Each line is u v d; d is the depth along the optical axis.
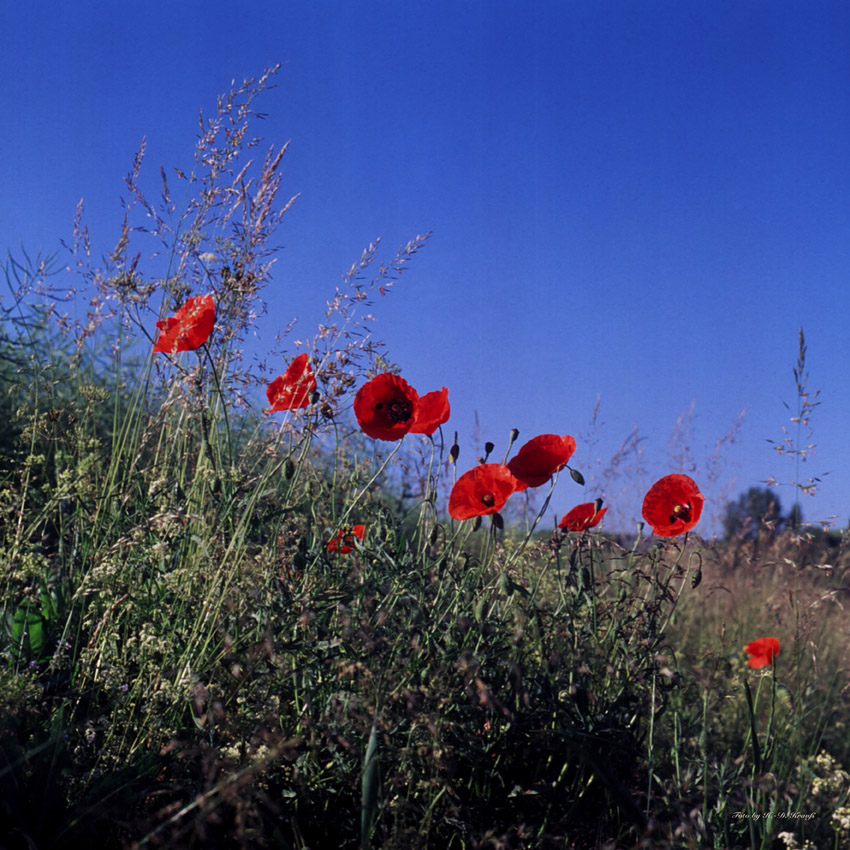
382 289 2.51
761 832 2.29
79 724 2.09
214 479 2.47
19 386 3.33
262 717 1.94
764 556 4.50
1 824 1.79
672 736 2.68
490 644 2.13
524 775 2.29
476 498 2.47
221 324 2.84
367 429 2.51
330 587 2.23
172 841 1.70
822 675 3.38
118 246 2.89
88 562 2.59
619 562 3.29
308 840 2.02
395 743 1.97
